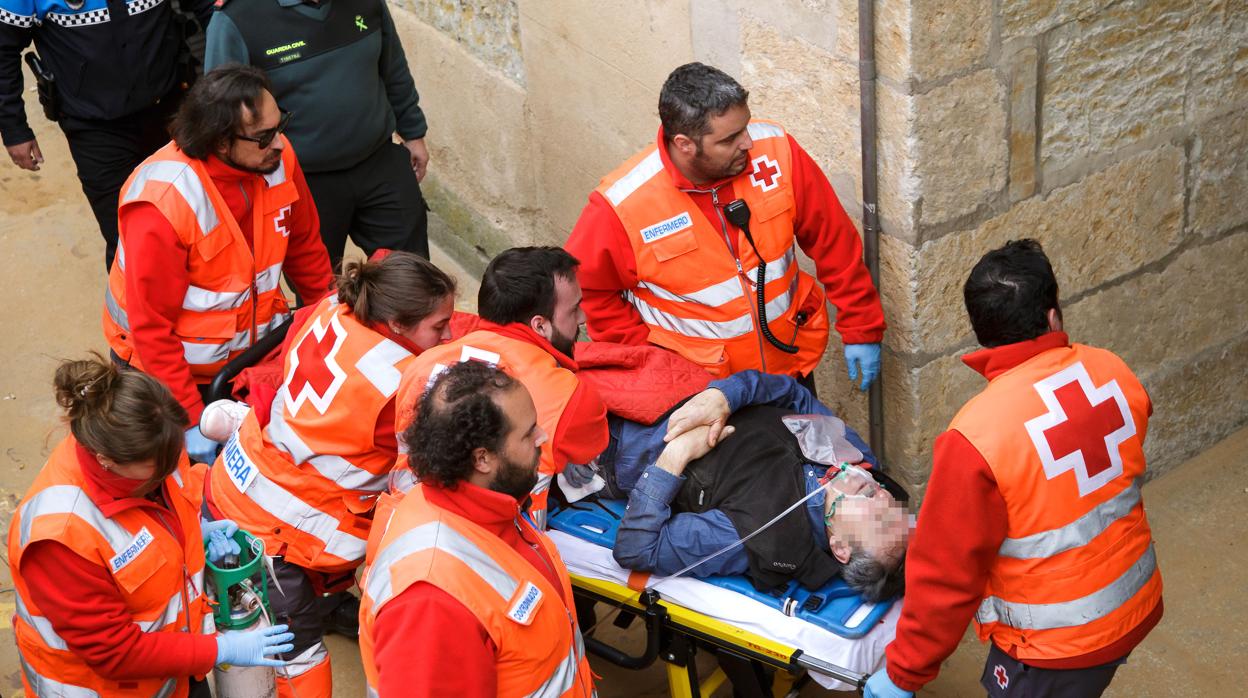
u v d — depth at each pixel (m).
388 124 4.49
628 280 3.58
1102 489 2.57
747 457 3.12
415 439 2.25
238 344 3.78
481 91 5.33
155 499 2.68
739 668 3.12
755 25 3.75
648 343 3.69
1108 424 2.58
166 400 2.49
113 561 2.53
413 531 2.28
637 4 4.22
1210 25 3.71
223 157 3.53
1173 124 3.81
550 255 2.99
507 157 5.38
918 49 3.25
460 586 2.21
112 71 4.52
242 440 3.27
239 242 3.64
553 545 2.59
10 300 5.41
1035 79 3.48
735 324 3.55
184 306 3.64
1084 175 3.73
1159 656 3.62
